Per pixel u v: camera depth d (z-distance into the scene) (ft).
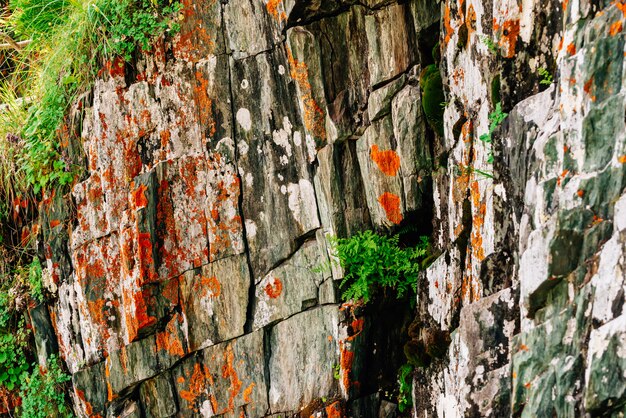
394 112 15.80
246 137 16.71
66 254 18.45
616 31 9.59
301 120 16.39
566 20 10.44
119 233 17.25
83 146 17.99
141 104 17.08
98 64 17.47
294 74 16.10
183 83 16.84
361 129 16.08
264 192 16.70
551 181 10.33
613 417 9.07
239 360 16.88
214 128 16.79
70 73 18.04
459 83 13.66
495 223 12.16
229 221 16.78
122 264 17.30
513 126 11.51
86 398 17.90
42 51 19.29
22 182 19.33
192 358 17.04
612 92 9.59
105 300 17.58
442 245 15.17
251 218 16.78
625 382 8.81
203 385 17.06
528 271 10.28
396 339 16.70
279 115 16.53
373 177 16.05
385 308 16.46
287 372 16.72
